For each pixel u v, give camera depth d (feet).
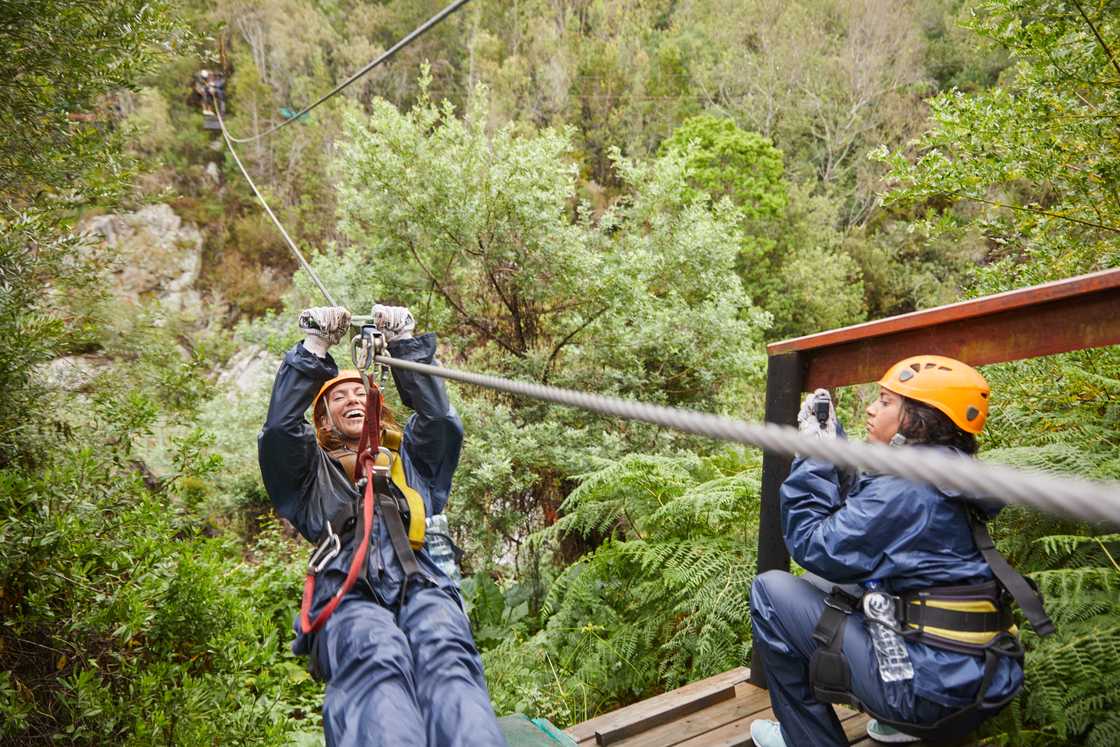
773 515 10.56
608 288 33.78
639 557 15.31
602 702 14.40
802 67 148.05
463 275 35.88
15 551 10.75
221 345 51.96
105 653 12.03
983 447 12.53
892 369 7.71
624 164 38.04
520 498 32.76
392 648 6.61
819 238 117.29
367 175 33.68
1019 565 10.39
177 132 150.51
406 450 8.43
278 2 179.73
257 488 40.22
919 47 146.82
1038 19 15.84
